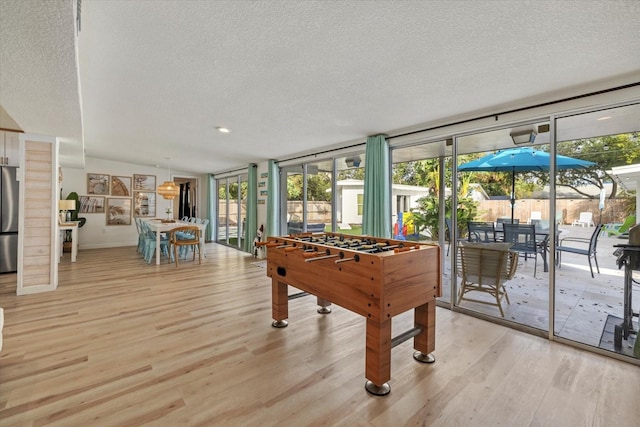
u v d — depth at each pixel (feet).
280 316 9.04
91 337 8.14
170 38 5.99
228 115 10.84
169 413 5.21
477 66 6.84
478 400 5.68
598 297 9.02
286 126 12.09
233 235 26.96
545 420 5.17
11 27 4.42
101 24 5.51
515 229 10.51
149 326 8.92
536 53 6.21
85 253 21.56
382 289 5.87
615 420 5.17
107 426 4.88
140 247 21.67
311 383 6.16
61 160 18.53
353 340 8.12
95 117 11.38
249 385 6.07
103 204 24.49
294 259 8.34
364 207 12.99
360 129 12.26
